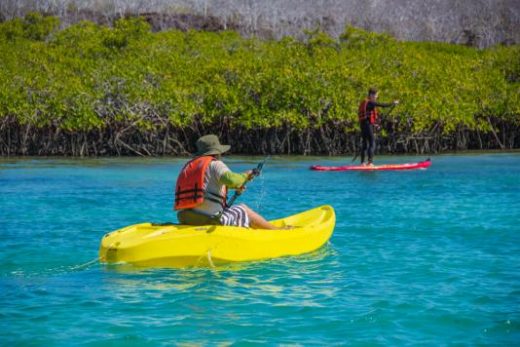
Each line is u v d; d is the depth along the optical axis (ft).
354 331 37.91
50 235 64.44
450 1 340.39
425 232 65.31
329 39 223.10
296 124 167.73
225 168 52.34
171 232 50.93
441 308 41.70
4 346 35.73
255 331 37.88
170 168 129.70
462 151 179.01
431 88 186.50
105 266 50.47
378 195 91.04
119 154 166.61
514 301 43.11
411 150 174.60
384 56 200.44
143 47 208.03
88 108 163.73
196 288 45.57
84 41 214.90
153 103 167.02
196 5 310.24
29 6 298.97
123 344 36.06
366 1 326.85
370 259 54.08
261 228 55.26
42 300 43.24
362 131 124.88
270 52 206.59
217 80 177.06
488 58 221.87
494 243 60.44
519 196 89.45
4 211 78.33
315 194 92.48
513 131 190.49
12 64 186.09
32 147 167.84
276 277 48.39
